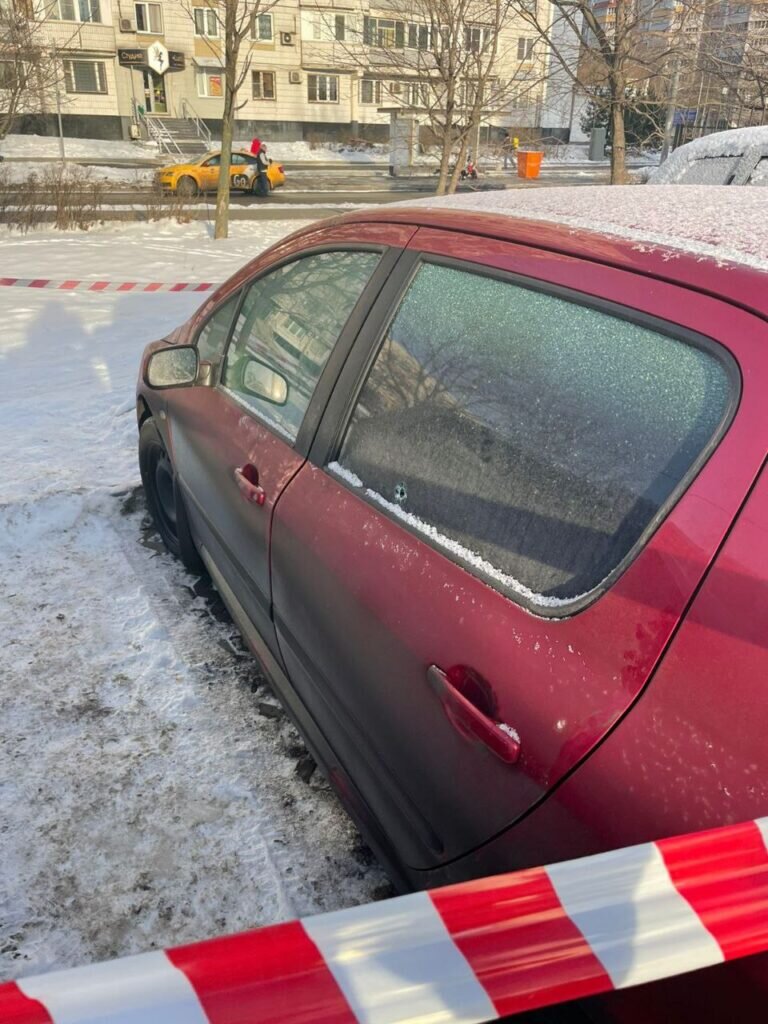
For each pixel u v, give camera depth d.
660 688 1.08
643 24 11.75
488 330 1.59
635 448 1.26
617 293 1.36
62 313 8.99
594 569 1.24
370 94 45.06
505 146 34.03
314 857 2.12
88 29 38.94
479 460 1.51
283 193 27.14
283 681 2.21
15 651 2.91
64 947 1.87
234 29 14.66
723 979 0.95
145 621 3.11
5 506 3.79
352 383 1.90
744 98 12.56
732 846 0.93
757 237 1.37
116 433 5.04
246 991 0.83
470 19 14.93
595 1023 1.12
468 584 1.40
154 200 19.02
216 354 2.78
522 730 1.21
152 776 2.37
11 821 2.20
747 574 1.05
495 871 1.30
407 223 1.96
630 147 16.42
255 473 2.14
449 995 0.85
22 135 38.69
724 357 1.18
